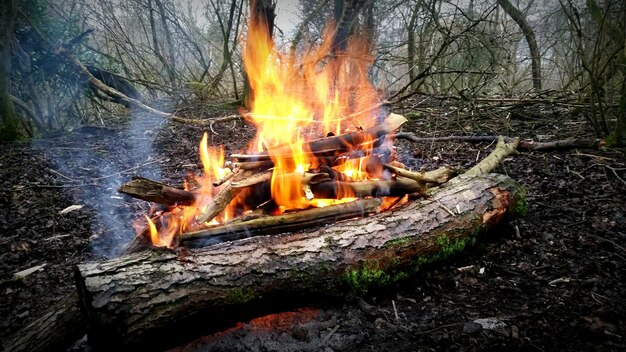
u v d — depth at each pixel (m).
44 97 7.78
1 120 6.49
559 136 4.98
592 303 2.05
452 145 5.05
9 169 4.60
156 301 1.67
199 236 2.07
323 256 2.06
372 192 2.45
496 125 5.71
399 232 2.27
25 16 6.38
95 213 3.53
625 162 3.88
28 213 3.54
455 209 2.50
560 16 8.15
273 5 6.90
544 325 1.92
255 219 2.21
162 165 4.88
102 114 8.77
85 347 1.86
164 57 10.48
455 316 2.02
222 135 6.15
